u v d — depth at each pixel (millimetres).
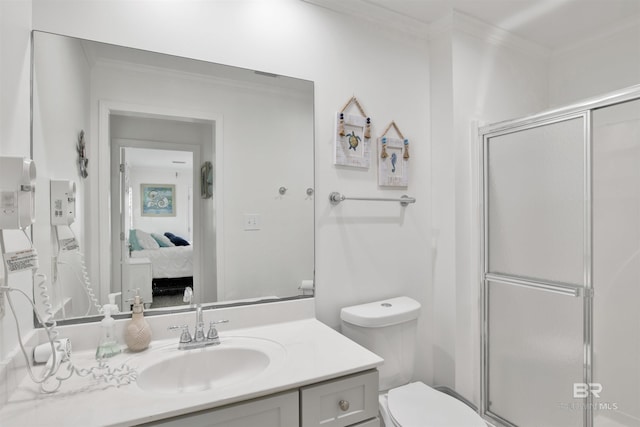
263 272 1619
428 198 2137
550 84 2535
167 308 1431
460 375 2027
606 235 1554
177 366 1225
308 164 1723
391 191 1998
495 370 2006
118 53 1348
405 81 2061
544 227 1759
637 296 1551
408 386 1683
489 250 2037
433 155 2139
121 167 1361
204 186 1509
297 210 1700
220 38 1531
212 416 942
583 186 1595
